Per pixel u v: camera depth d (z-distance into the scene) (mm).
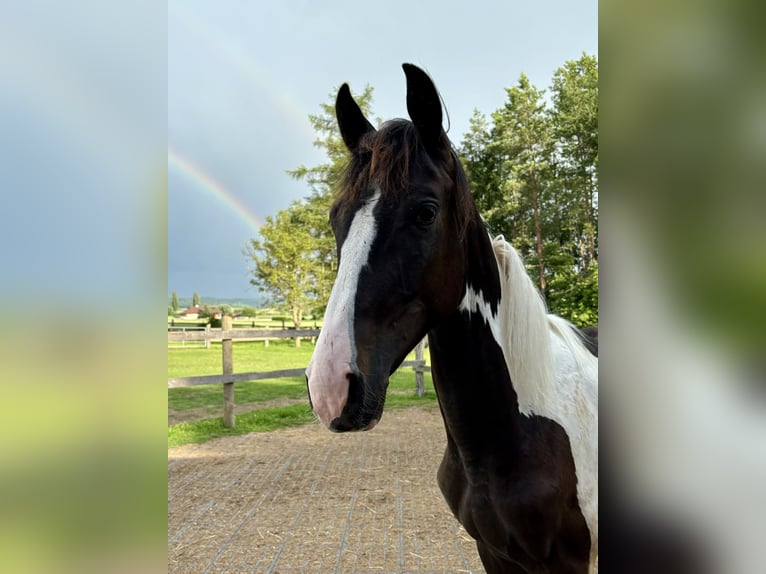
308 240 19156
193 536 3086
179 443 5488
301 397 8656
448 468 1542
